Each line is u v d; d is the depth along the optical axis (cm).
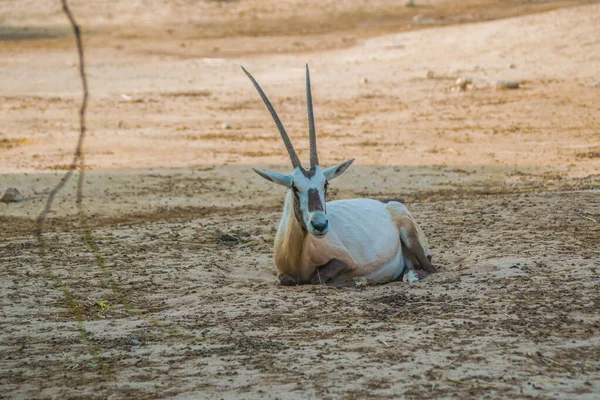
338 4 14400
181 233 4012
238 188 5441
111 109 8531
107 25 13700
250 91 9375
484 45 10731
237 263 3425
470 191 5200
